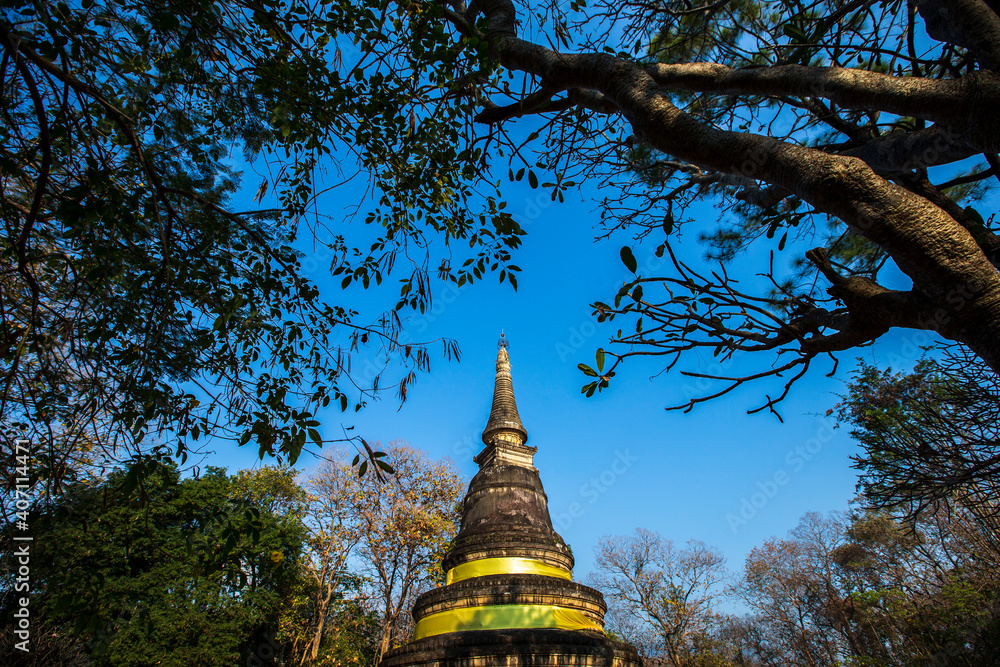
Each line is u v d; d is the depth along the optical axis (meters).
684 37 8.88
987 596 23.50
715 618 37.00
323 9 6.11
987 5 3.92
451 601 16.48
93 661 22.91
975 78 3.40
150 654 24.44
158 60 6.42
